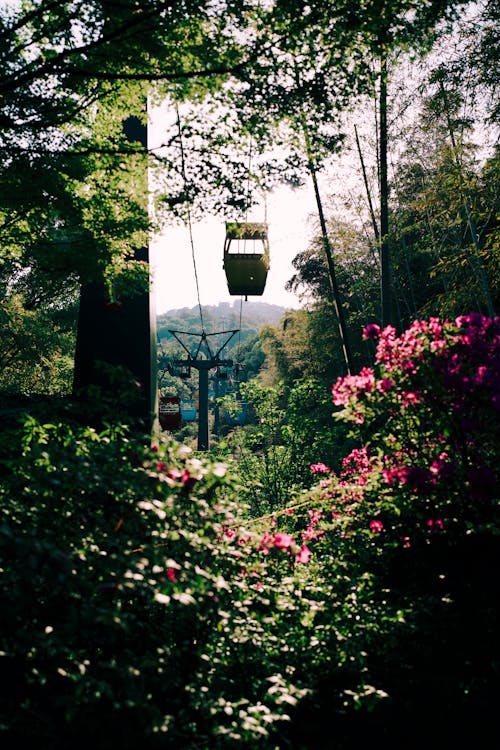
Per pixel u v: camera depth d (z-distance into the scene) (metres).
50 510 2.71
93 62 4.57
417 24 4.38
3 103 4.63
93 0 4.19
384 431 3.94
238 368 23.70
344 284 20.59
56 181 5.38
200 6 4.16
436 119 9.95
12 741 2.06
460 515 3.62
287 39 4.36
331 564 3.90
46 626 2.17
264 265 13.38
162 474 2.63
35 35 4.45
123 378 3.42
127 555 2.21
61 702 1.84
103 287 7.68
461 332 3.71
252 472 10.57
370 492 4.10
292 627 3.12
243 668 2.81
